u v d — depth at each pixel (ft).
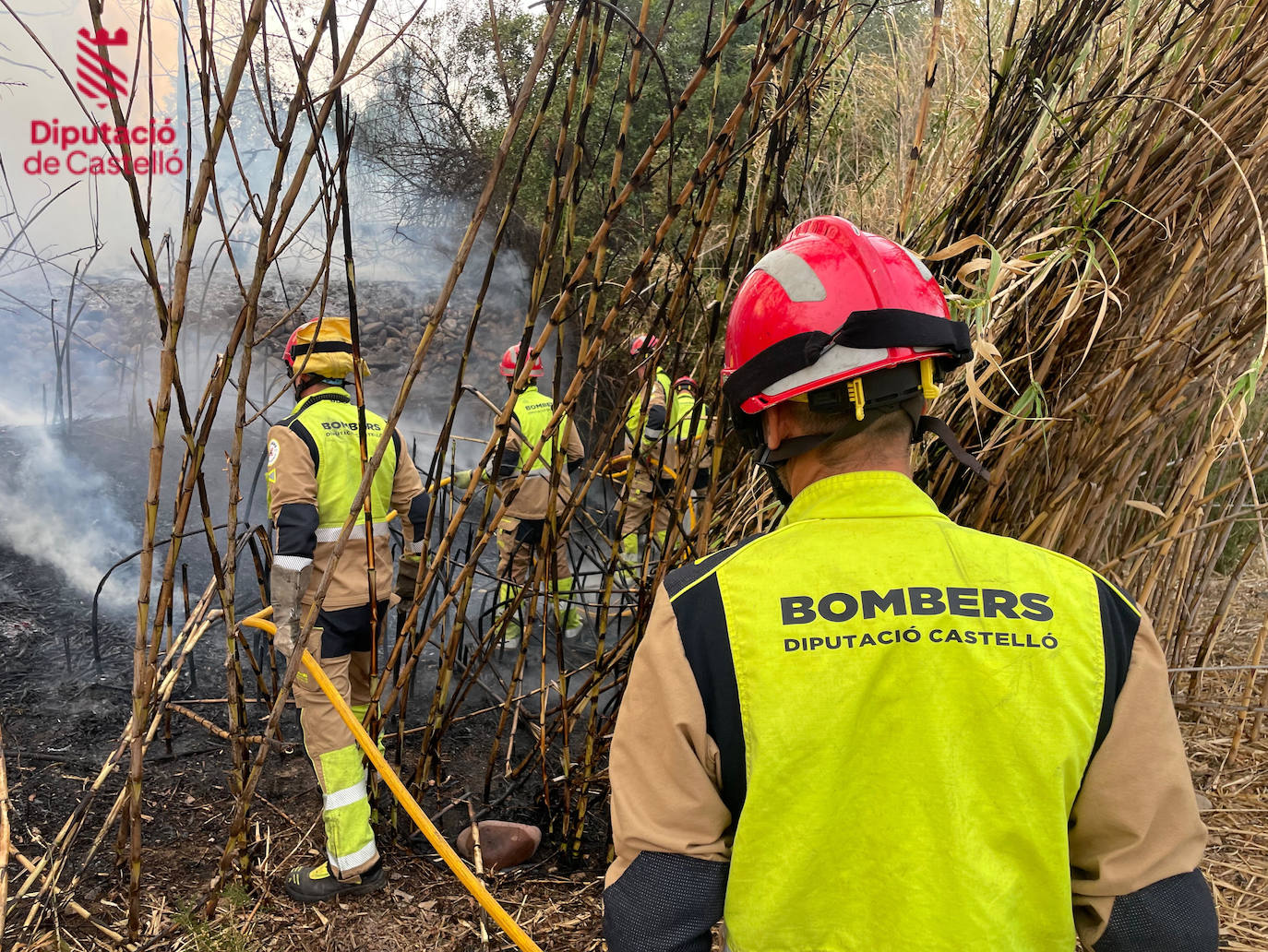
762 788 2.74
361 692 9.34
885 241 3.25
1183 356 7.13
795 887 2.77
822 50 6.09
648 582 7.83
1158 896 2.65
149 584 6.49
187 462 6.35
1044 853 2.70
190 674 11.81
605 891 2.96
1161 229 6.71
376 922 7.96
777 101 6.29
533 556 9.05
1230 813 8.94
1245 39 6.36
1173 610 9.99
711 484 7.04
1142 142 6.66
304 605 8.15
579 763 9.45
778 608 2.84
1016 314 7.09
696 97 19.90
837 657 2.76
